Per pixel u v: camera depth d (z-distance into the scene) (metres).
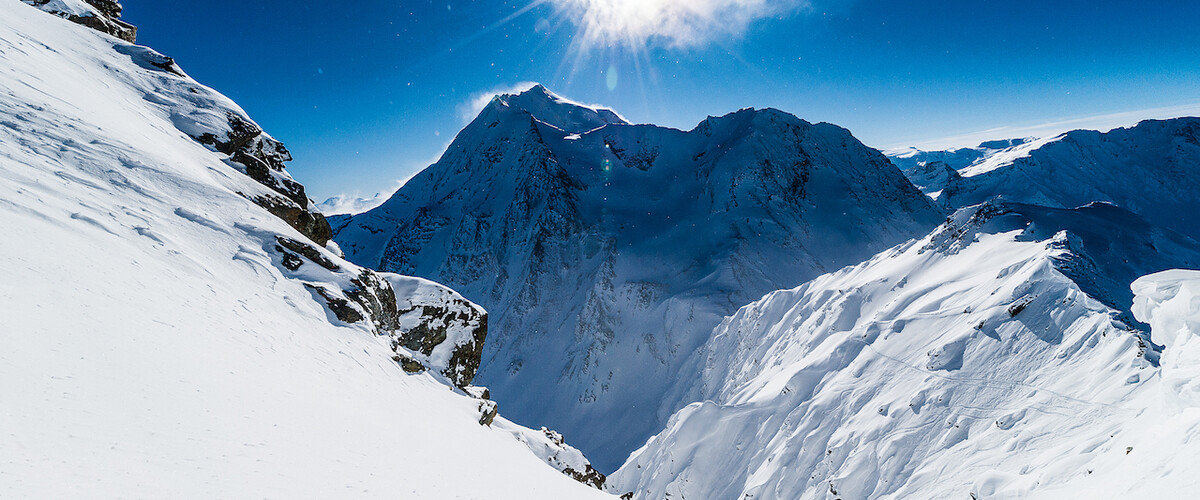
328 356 14.77
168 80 29.28
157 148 20.77
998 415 27.53
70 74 22.94
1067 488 14.73
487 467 12.09
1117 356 24.05
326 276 19.27
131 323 8.84
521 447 20.88
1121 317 26.03
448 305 25.27
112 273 10.72
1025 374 28.77
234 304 13.92
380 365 17.36
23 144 14.99
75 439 4.95
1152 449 7.91
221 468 5.68
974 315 36.34
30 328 6.72
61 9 31.66
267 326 13.88
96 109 20.50
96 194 14.84
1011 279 36.59
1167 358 8.25
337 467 7.27
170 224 15.96
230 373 9.23
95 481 4.39
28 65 20.41
